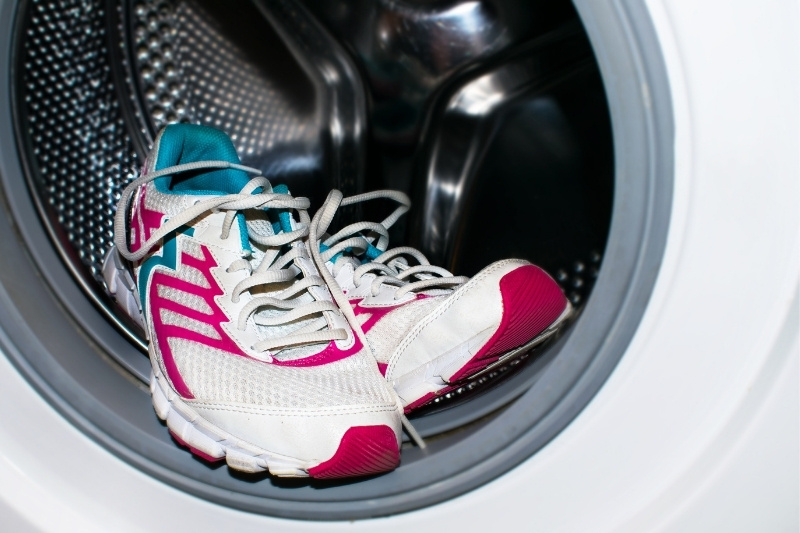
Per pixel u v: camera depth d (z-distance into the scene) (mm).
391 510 456
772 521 377
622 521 386
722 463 363
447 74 658
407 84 666
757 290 335
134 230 500
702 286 336
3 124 439
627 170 339
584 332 375
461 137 675
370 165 673
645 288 345
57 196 503
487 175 656
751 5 297
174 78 628
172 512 478
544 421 394
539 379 407
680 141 321
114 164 574
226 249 473
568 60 624
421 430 514
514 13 611
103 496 464
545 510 406
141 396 510
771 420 354
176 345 455
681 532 381
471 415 486
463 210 662
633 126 330
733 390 352
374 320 500
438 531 442
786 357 344
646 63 317
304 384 441
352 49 654
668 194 329
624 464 378
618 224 349
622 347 358
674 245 334
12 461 444
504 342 442
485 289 433
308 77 663
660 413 362
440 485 442
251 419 436
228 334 460
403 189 668
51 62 497
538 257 590
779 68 303
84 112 545
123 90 601
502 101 664
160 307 468
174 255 473
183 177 533
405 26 635
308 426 429
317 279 489
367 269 524
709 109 312
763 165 315
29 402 441
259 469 455
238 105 654
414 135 678
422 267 538
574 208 587
